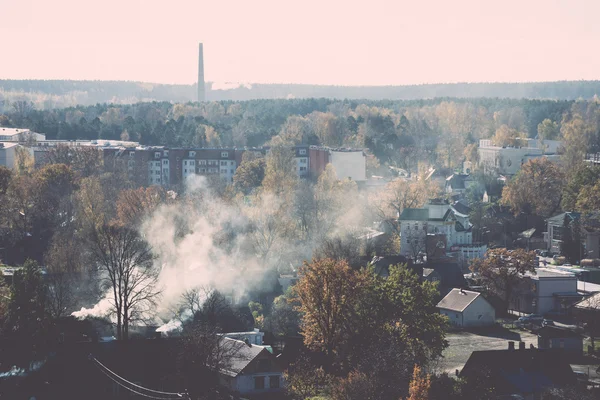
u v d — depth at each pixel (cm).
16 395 14850
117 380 15025
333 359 16188
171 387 15062
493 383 15112
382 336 15525
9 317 16925
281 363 15838
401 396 13875
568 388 15050
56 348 15738
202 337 15662
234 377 15325
